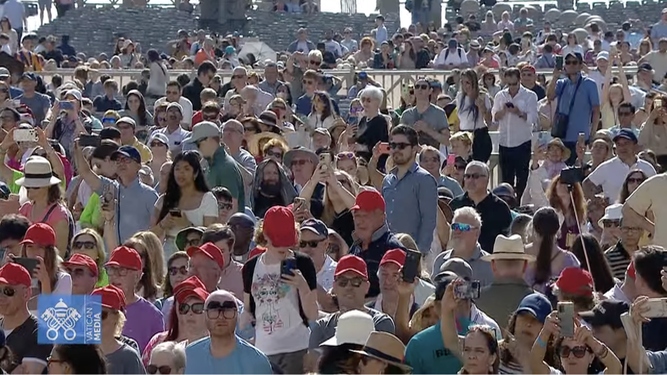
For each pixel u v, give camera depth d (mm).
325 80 34594
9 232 17859
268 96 33344
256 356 14617
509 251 16375
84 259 16641
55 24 63750
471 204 20891
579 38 51844
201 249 16641
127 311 16266
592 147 26906
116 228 20781
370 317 13945
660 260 15375
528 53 47000
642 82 37438
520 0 66688
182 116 30703
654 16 66500
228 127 24031
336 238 18219
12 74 37500
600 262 18062
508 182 30547
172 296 16469
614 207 20516
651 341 15070
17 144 24484
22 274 15156
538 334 14531
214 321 14445
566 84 31016
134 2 66688
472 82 31016
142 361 15367
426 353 14469
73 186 22531
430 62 45875
